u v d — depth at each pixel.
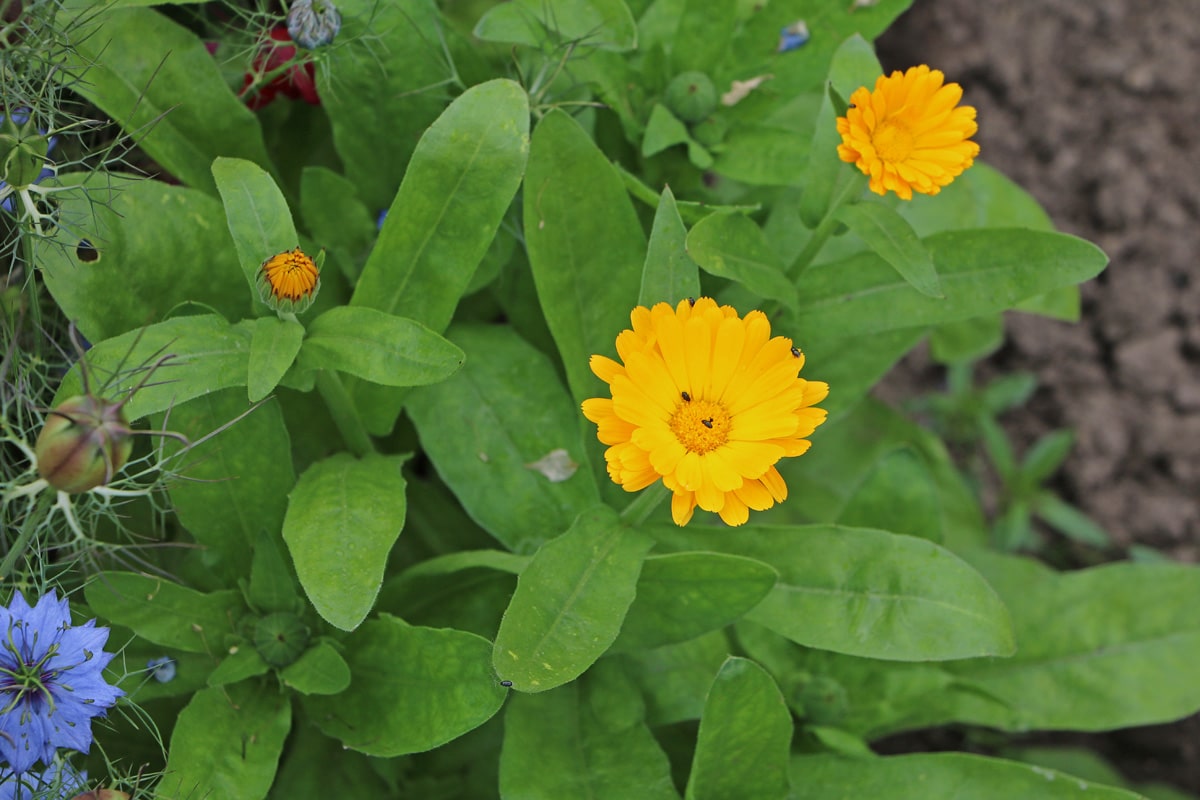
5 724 0.58
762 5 0.71
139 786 0.64
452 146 0.62
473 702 0.61
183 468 0.62
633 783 0.63
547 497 0.66
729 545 0.65
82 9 0.63
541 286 0.65
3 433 0.61
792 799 0.66
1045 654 0.71
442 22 0.67
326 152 0.73
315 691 0.62
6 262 0.67
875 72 0.64
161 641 0.62
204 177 0.66
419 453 0.73
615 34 0.66
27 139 0.60
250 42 0.69
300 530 0.61
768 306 0.67
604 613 0.61
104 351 0.59
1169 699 0.70
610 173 0.64
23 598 0.58
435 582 0.66
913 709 0.70
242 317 0.65
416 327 0.60
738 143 0.70
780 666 0.69
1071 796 0.65
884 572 0.64
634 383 0.58
